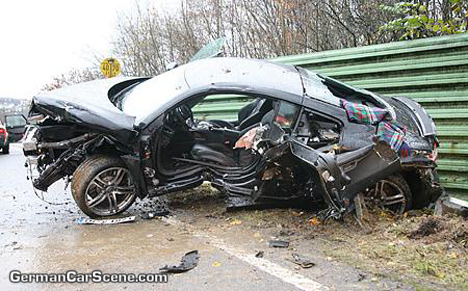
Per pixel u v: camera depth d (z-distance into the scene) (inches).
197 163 190.4
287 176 169.6
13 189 267.0
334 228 163.2
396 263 128.8
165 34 585.0
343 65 266.5
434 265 125.4
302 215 180.5
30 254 143.0
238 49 482.0
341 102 173.8
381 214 170.9
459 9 271.6
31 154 187.9
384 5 298.8
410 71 239.6
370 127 167.9
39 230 171.3
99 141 183.2
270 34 428.5
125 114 176.2
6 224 181.0
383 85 248.8
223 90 176.6
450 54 225.9
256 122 213.5
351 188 154.6
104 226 175.2
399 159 157.9
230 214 186.2
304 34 394.0
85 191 178.1
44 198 235.5
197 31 533.0
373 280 118.0
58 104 175.3
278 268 127.6
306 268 127.4
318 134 169.0
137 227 172.9
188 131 193.2
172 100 177.2
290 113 170.2
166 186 184.4
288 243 149.3
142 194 183.8
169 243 152.0
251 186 180.9
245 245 148.8
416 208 183.5
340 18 360.5
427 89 232.2
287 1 389.1
